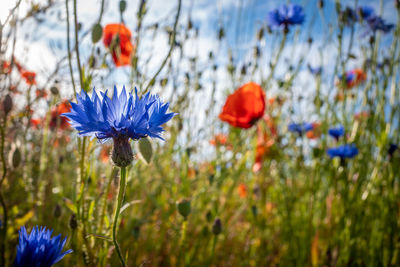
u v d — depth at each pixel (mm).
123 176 207
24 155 353
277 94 458
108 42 336
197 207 427
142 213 426
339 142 443
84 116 198
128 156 207
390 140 419
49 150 375
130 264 365
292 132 486
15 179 376
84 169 270
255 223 441
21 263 173
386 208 407
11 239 307
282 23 424
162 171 413
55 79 315
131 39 341
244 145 440
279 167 470
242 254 448
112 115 202
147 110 199
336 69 410
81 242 263
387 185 406
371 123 404
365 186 438
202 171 476
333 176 416
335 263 400
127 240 375
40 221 347
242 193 526
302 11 417
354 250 414
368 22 413
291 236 435
